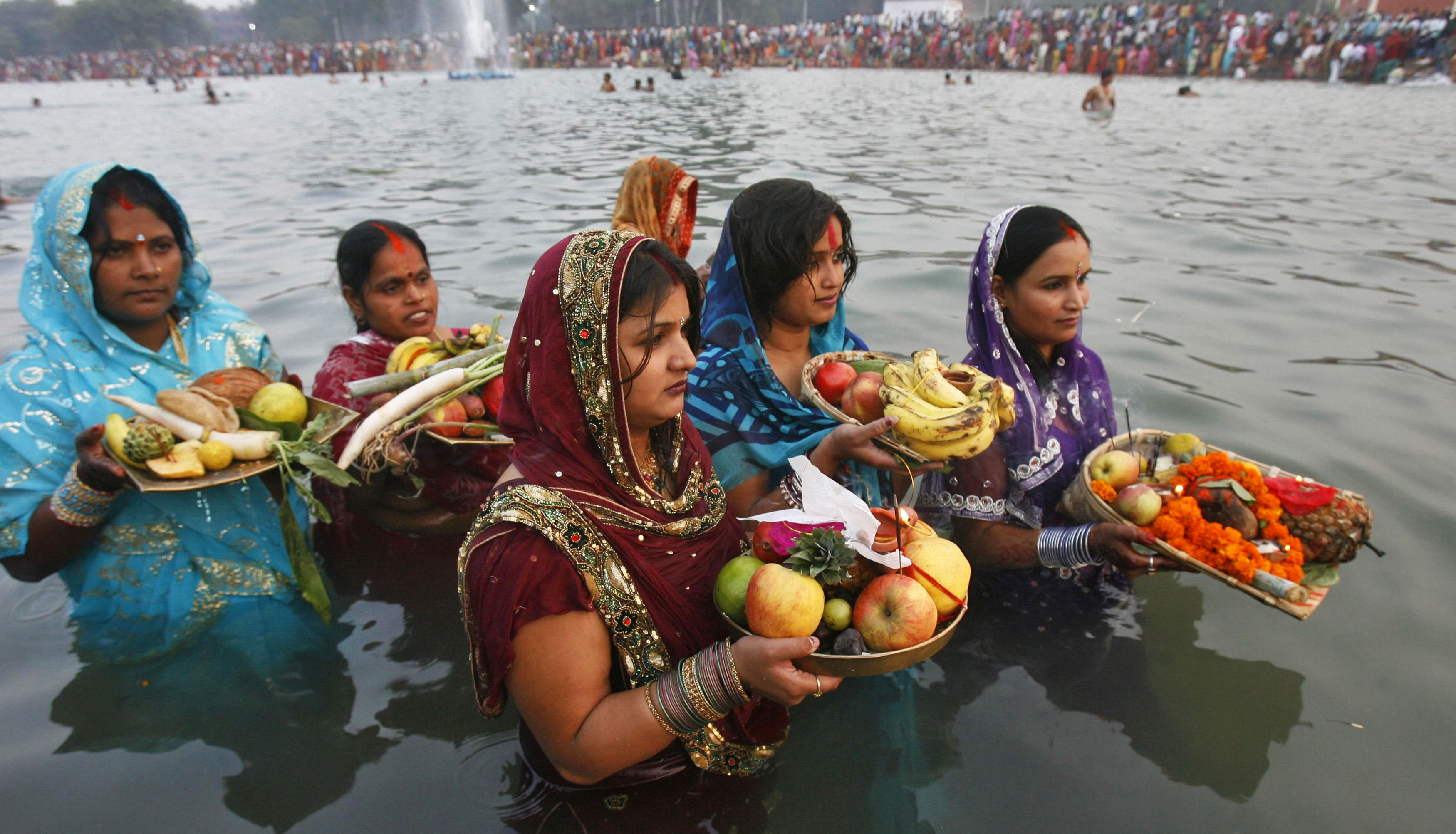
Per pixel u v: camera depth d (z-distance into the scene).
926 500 2.72
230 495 2.68
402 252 3.08
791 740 2.26
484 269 6.37
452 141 14.77
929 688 2.43
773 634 1.61
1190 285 5.98
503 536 1.58
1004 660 2.52
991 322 2.66
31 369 2.56
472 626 1.65
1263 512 2.37
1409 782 2.10
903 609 1.63
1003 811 2.03
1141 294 5.79
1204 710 2.34
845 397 2.39
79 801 2.03
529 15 85.00
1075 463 2.77
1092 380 2.86
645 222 4.46
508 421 1.74
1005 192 9.48
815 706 2.38
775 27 56.81
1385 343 4.93
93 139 16.95
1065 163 11.57
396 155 13.02
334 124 18.75
